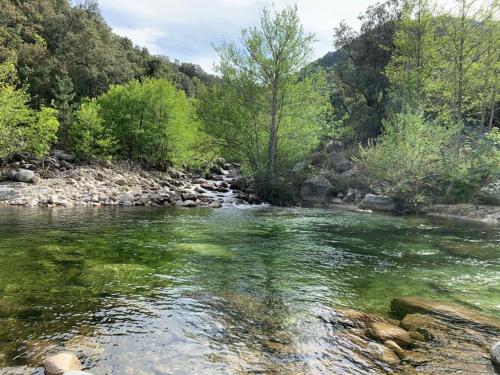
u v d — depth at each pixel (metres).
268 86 26.19
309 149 28.25
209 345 5.38
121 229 14.22
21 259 9.53
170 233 13.75
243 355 5.11
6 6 58.47
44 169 27.06
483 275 9.46
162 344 5.34
